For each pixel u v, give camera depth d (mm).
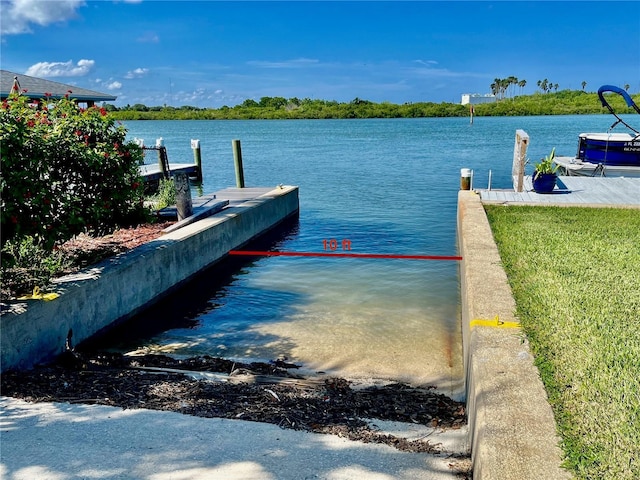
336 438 3650
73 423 3799
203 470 3182
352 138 48438
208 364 5590
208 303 7891
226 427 3764
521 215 9680
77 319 5965
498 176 21500
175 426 3764
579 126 59031
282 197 13508
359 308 7488
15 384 4551
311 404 4328
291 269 9633
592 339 3984
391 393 4824
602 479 2393
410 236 12016
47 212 5895
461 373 5402
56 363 5449
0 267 5469
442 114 106062
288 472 3180
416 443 3658
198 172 20906
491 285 5367
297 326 6875
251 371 5387
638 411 2957
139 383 4719
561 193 12070
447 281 8719
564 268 5988
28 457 3326
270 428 3764
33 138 5762
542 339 3990
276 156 31859
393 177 21656
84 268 6758
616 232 8023
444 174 22375
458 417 4262
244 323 7051
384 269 9469
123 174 7219
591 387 3240
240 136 55156
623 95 15039
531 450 2621
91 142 7027
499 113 102188
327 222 13625
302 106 114375
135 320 7211
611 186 12945
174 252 8203
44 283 5809
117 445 3479
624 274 5715
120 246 8070
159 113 111812
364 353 5953
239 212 10992
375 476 3164
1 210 5340
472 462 3225
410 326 6770
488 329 4215
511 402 3086
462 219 9469
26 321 5129
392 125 78750
